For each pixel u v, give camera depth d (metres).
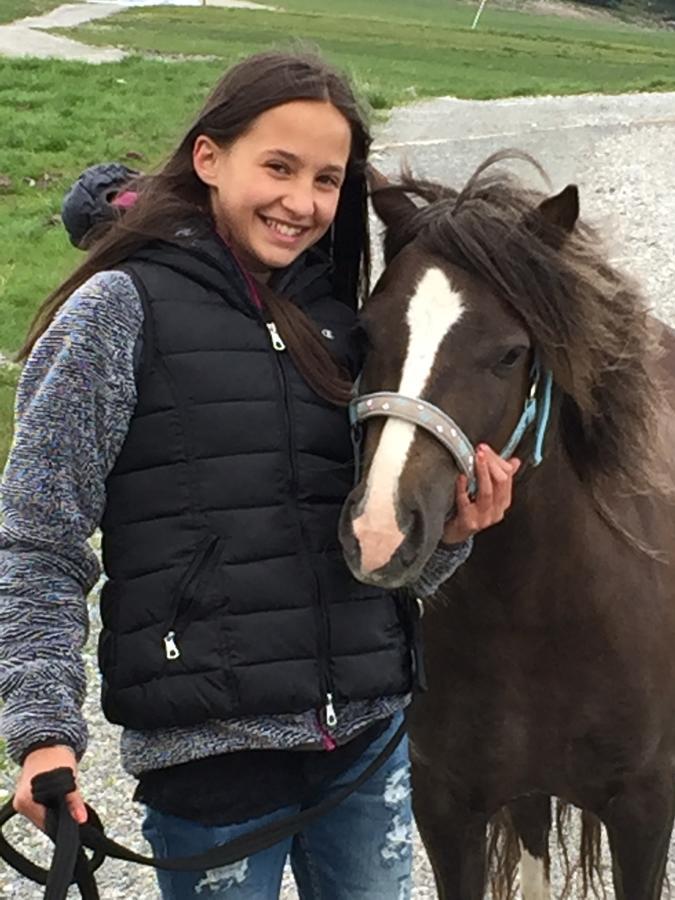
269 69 1.87
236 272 1.89
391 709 1.98
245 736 1.84
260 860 1.96
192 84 18.52
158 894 3.30
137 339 1.81
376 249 2.58
